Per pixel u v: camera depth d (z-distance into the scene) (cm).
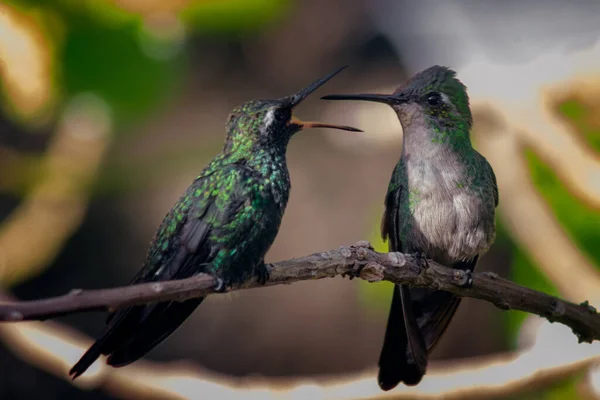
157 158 1167
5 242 1089
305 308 1639
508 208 1047
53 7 880
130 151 1398
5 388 1312
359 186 1697
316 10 1730
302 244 1645
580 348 920
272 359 1598
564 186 991
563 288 1003
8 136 1223
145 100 922
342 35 1756
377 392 946
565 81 1020
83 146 1073
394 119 1209
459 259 1022
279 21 1034
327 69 1773
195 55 1683
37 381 1306
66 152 1084
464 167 998
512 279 1059
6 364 1316
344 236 1645
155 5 902
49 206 1099
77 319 1431
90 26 893
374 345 1608
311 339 1622
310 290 1648
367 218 1641
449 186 992
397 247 1031
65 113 913
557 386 973
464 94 1031
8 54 862
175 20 927
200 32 959
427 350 941
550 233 1012
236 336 1616
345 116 1705
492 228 1013
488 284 794
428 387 932
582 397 969
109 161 1166
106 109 923
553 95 1027
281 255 1641
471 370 938
